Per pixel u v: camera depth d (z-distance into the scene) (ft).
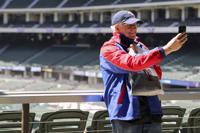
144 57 11.50
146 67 11.64
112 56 12.04
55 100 13.52
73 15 201.36
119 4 176.45
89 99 13.89
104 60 12.45
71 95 13.73
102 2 185.37
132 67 11.64
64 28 191.93
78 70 163.84
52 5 203.31
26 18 214.07
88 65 167.53
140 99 12.18
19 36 216.13
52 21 206.28
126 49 12.66
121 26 12.59
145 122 12.16
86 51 185.88
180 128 16.02
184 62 141.38
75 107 16.06
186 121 16.24
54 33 202.18
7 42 216.33
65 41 202.18
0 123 14.58
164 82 129.70
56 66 174.60
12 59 193.98
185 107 16.37
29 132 13.83
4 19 215.92
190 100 15.17
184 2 150.51
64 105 15.84
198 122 16.08
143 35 170.81
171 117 16.05
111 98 12.35
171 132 16.06
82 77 164.35
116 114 12.14
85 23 192.13
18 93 13.76
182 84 124.57
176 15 162.40
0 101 12.96
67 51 191.31
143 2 166.50
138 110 12.00
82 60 175.22
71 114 15.24
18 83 163.94
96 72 155.53
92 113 15.61
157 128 12.47
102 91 14.66
